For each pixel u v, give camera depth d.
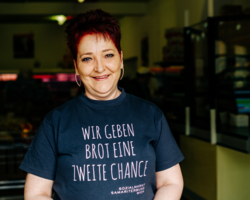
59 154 1.14
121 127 1.15
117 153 1.12
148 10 5.98
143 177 1.13
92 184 1.10
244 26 3.44
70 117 1.16
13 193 3.82
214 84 3.08
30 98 5.60
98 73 1.13
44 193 1.17
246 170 3.09
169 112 4.27
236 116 3.23
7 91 5.55
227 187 3.08
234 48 3.45
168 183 1.24
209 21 3.05
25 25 8.70
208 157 3.20
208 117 3.40
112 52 1.13
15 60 8.73
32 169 1.16
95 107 1.16
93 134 1.13
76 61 1.17
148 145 1.16
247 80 3.44
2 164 4.04
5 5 6.02
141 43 6.35
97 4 6.14
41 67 8.79
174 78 4.36
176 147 1.26
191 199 3.52
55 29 8.78
